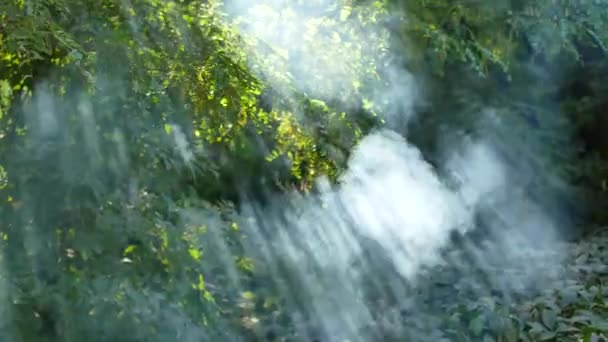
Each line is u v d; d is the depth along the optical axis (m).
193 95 4.67
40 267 4.08
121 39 4.24
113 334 4.11
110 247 4.18
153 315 4.21
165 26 4.51
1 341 3.89
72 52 4.03
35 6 3.93
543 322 6.61
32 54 3.97
